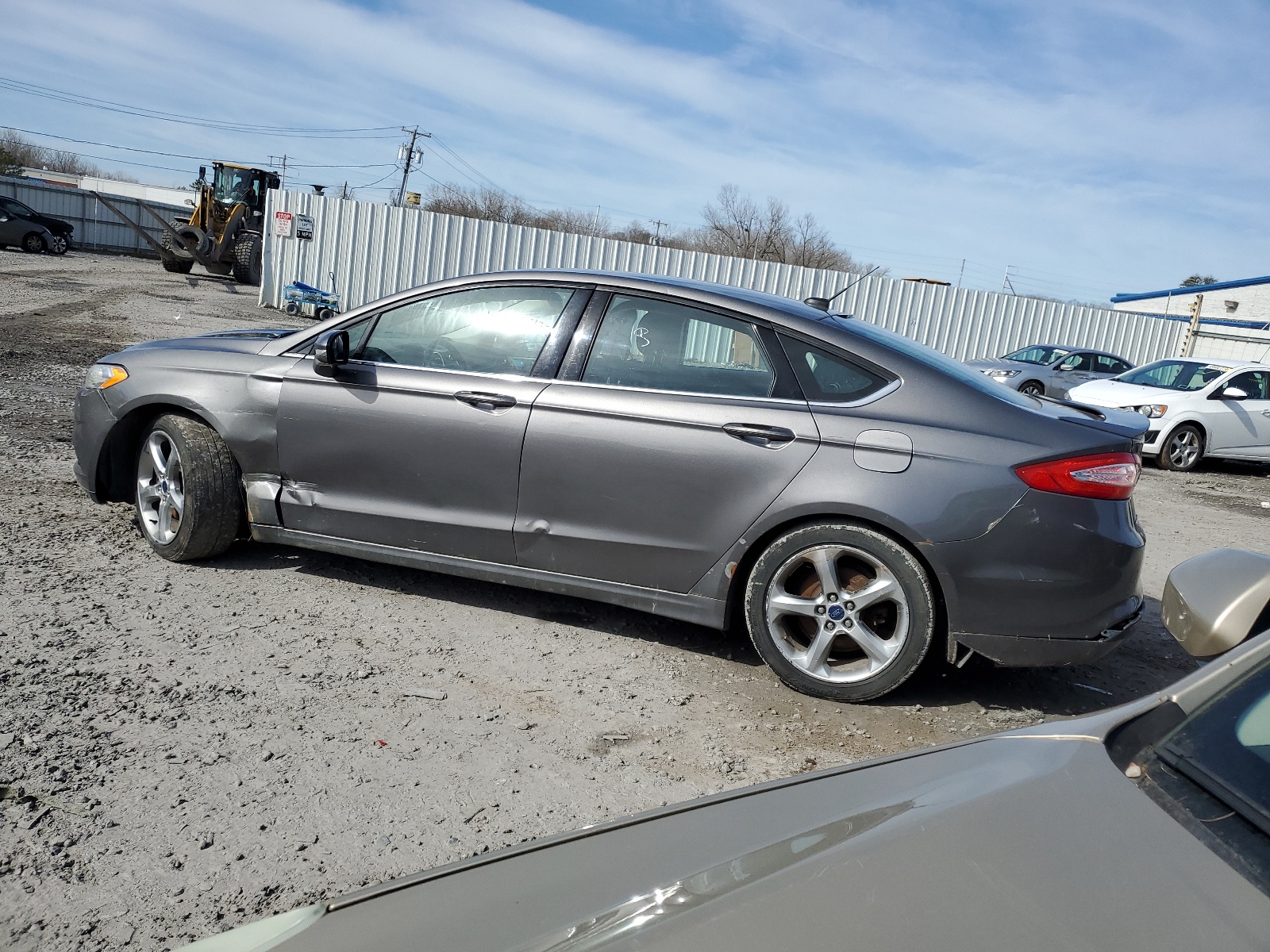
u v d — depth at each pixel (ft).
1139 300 121.08
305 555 15.56
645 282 12.74
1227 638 5.69
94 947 6.50
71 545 14.78
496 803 8.81
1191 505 31.63
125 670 10.73
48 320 46.50
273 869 7.50
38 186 124.26
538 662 12.28
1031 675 13.34
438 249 67.92
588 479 12.26
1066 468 10.84
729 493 11.69
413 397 13.08
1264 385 42.75
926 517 10.94
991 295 73.87
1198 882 3.66
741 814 4.66
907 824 4.15
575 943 3.61
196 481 13.94
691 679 12.20
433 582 14.93
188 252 92.84
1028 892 3.58
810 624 11.87
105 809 8.09
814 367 11.86
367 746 9.64
